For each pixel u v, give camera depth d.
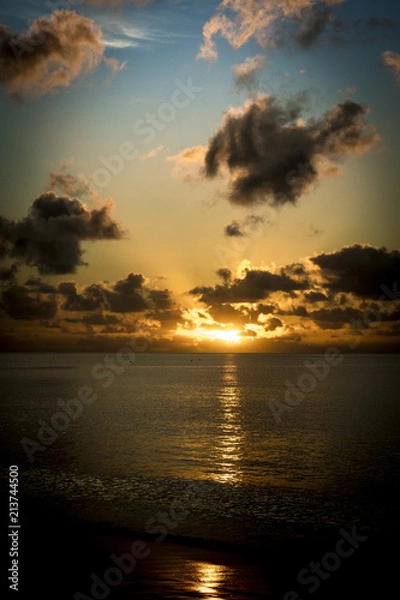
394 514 20.11
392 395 79.81
